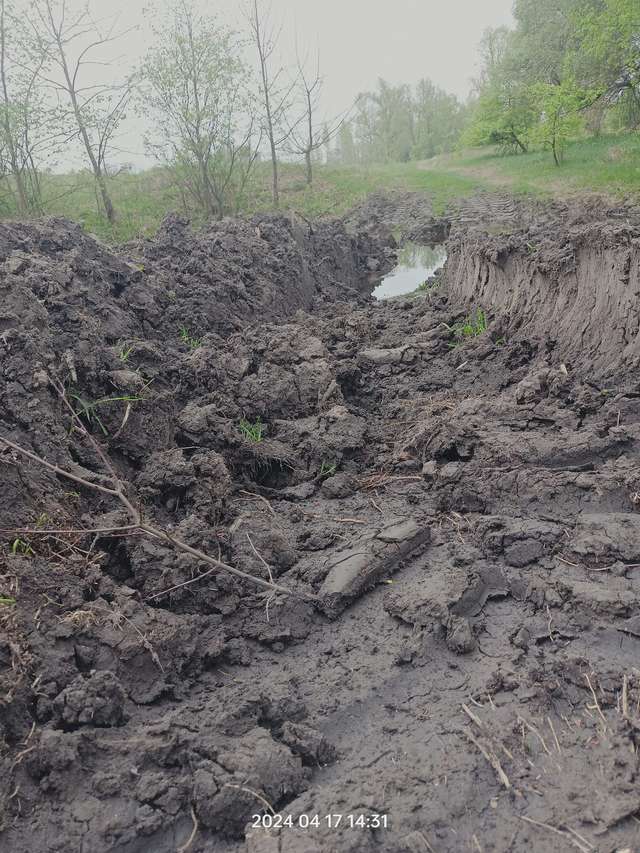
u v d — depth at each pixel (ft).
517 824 8.34
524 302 26.99
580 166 83.10
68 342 17.42
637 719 9.37
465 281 35.78
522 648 11.28
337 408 20.36
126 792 8.92
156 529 13.00
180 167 76.54
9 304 16.20
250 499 17.25
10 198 68.49
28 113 59.41
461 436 17.95
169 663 11.09
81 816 8.64
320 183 98.68
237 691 10.64
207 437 18.10
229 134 73.36
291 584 13.23
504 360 24.27
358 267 56.13
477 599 12.48
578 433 16.79
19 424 14.05
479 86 175.22
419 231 70.90
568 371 21.13
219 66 68.74
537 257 26.58
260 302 33.47
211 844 8.54
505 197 75.51
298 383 21.88
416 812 8.55
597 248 22.68
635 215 43.06
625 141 90.89
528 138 107.34
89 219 69.41
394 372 27.02
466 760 9.27
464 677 10.91
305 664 11.68
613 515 13.87
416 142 222.89
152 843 8.55
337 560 13.67
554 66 115.03
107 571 12.91
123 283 26.50
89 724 9.66
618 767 8.83
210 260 32.45
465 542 14.55
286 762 9.16
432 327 32.04
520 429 18.10
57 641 10.69
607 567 12.73
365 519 16.10
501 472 16.02
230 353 22.50
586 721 9.70
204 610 12.58
